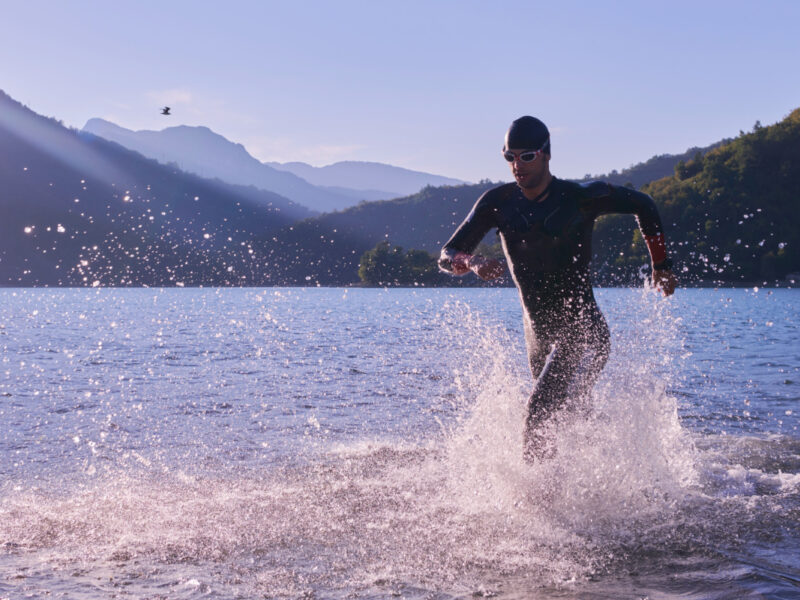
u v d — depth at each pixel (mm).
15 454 5059
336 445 5316
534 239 3797
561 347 3787
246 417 6598
